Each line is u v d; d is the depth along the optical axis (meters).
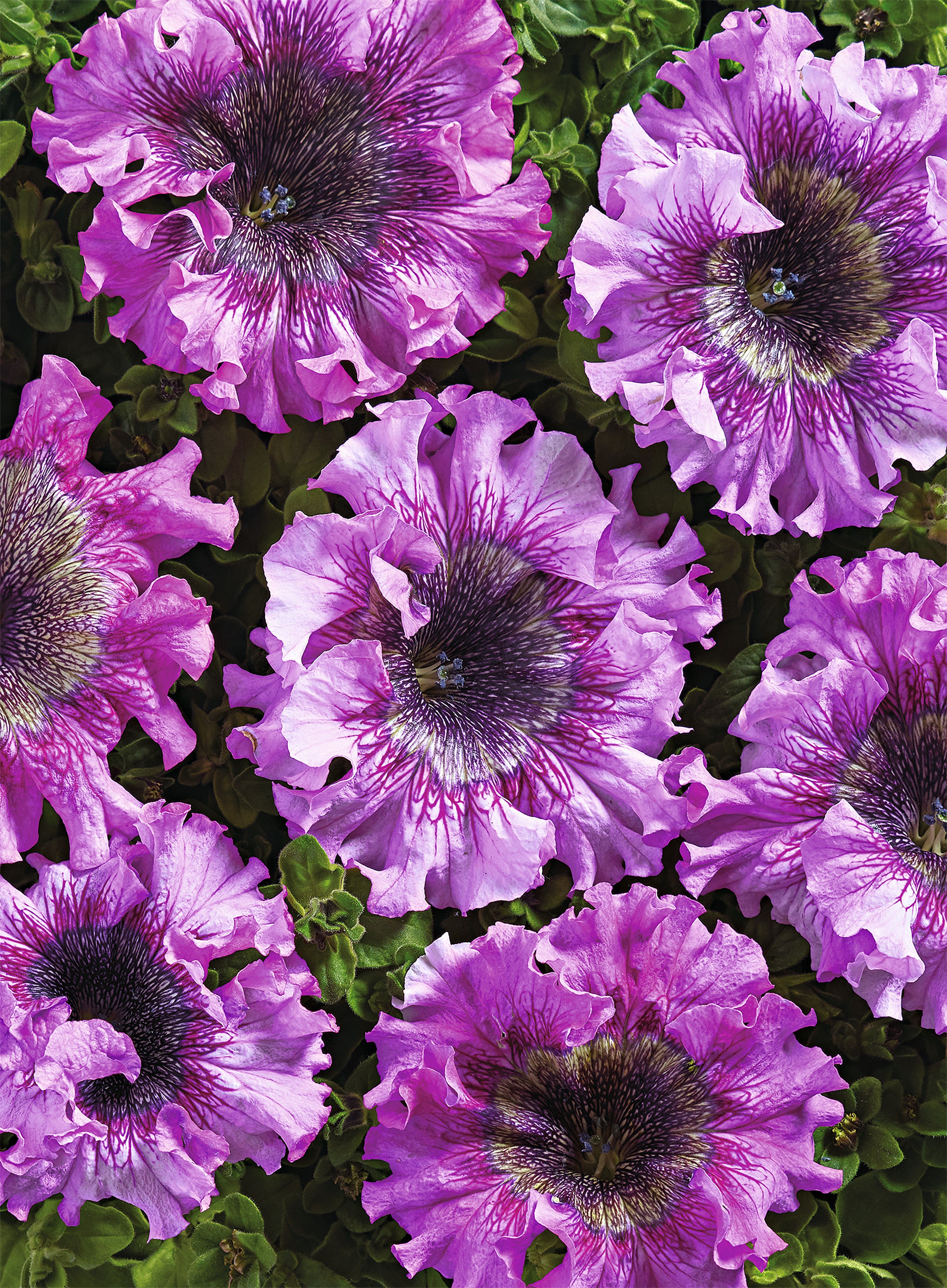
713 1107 0.97
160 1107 0.96
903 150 0.97
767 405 0.97
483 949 0.96
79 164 0.94
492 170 0.96
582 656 0.97
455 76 0.95
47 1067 0.94
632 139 0.96
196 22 0.93
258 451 0.97
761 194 0.97
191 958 0.95
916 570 0.98
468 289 0.96
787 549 1.00
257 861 0.97
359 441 0.95
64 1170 0.96
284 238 0.96
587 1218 0.96
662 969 0.97
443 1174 0.96
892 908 0.96
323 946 0.97
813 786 0.97
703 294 0.96
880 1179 1.00
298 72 0.95
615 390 0.96
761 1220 0.96
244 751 0.96
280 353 0.95
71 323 0.97
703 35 1.00
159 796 0.98
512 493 0.96
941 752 0.99
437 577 0.97
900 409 0.97
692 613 0.97
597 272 0.95
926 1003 0.98
